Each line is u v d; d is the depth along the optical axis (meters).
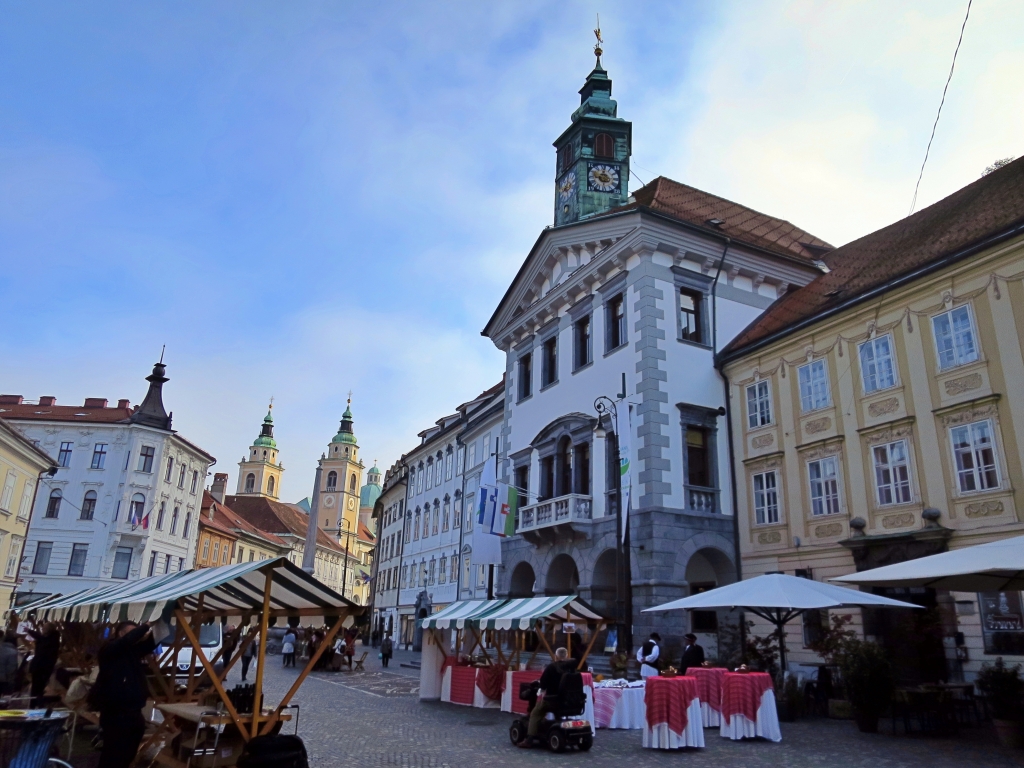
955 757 11.78
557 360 30.80
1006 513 16.86
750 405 24.84
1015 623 16.16
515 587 30.28
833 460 21.42
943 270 19.03
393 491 65.50
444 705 19.38
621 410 23.20
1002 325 17.59
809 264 29.12
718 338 26.67
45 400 65.38
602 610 24.86
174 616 8.77
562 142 34.31
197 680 12.61
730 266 27.73
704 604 15.71
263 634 9.19
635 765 11.42
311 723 15.50
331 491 148.00
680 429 24.78
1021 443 16.80
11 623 17.39
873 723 14.36
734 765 11.39
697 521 23.94
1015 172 21.98
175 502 65.69
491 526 27.97
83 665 16.91
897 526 19.28
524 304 34.38
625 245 26.95
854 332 21.44
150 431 61.25
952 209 23.75
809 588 15.43
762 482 23.83
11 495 42.47
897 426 19.70
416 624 51.78
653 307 25.67
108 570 57.62
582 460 27.89
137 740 8.05
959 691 16.30
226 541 82.00
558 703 12.82
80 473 59.34
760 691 13.72
